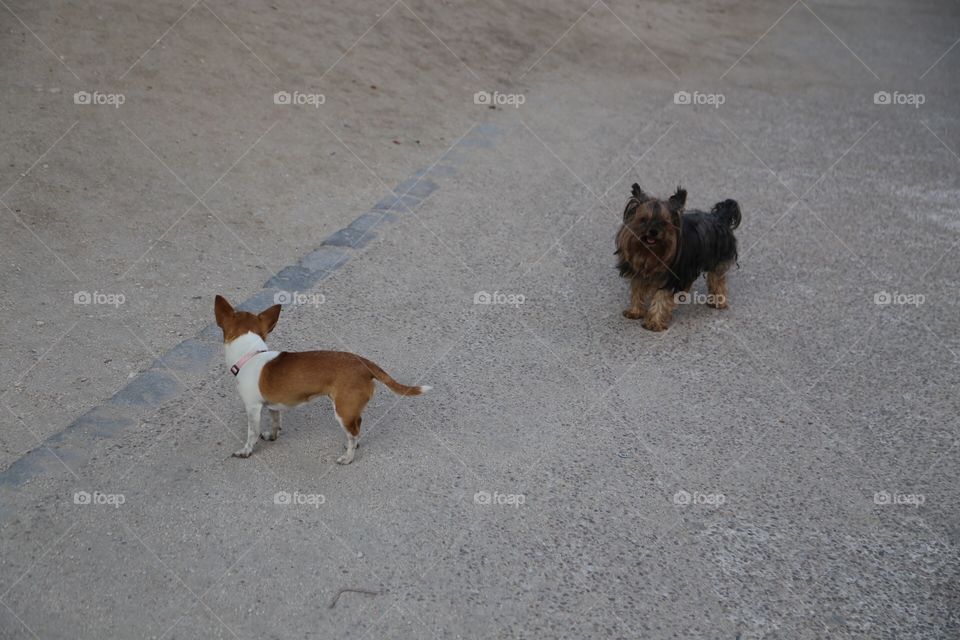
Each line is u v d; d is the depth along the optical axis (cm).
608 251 882
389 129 1134
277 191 916
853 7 2342
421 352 666
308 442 547
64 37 1046
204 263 758
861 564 478
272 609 418
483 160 1097
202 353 627
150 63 1066
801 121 1403
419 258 825
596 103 1385
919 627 437
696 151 1219
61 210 787
